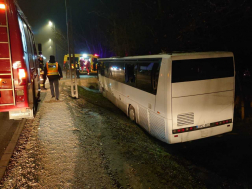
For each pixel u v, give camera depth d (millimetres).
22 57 5066
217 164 5359
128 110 8234
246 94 9172
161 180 4043
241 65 9086
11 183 3578
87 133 5938
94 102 11094
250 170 5113
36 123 6539
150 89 5980
